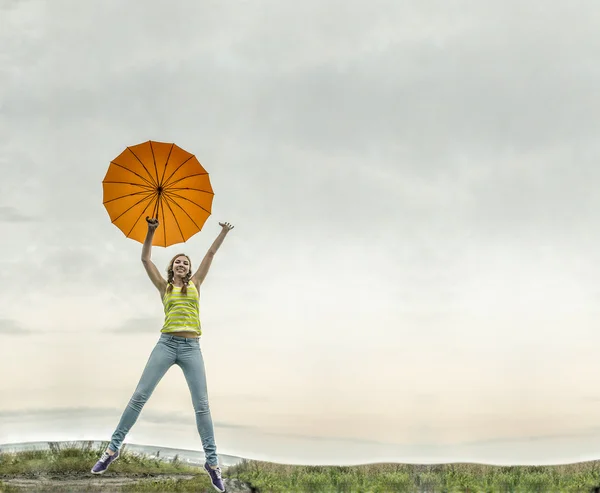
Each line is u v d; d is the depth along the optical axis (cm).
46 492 669
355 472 782
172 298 711
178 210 763
